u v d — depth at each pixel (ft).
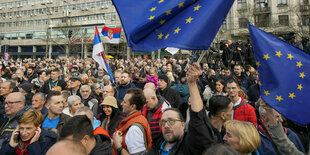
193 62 6.55
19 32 159.53
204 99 15.81
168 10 7.14
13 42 154.71
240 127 6.10
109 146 7.98
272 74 7.26
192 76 5.79
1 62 46.11
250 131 6.01
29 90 16.02
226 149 3.92
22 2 163.63
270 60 7.39
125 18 7.43
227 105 7.64
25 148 7.91
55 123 10.40
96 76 29.53
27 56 151.43
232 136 6.07
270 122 6.88
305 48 24.91
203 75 25.70
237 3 96.78
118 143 7.76
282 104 6.89
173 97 14.49
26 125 7.82
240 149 5.87
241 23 94.79
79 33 121.29
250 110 10.78
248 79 20.51
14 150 7.86
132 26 7.29
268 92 7.18
